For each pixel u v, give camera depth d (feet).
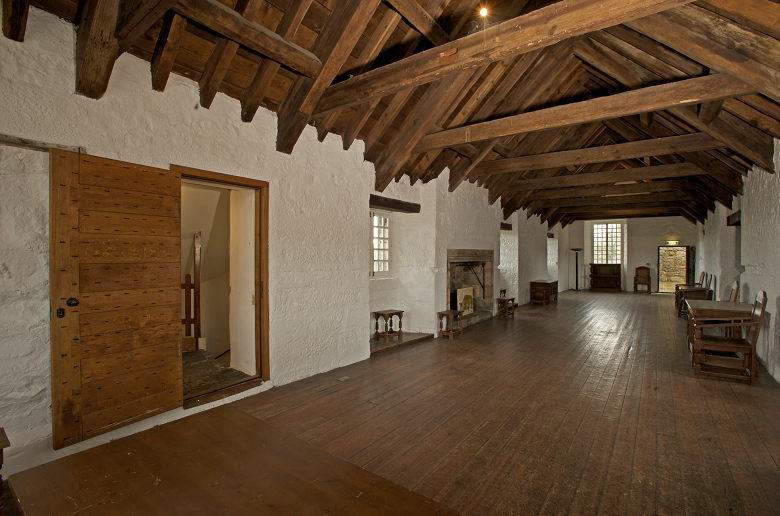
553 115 13.23
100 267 8.55
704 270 34.22
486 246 26.78
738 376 13.39
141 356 9.30
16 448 7.54
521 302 33.86
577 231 51.21
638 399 11.82
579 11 7.89
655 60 13.17
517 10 13.56
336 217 14.79
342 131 14.94
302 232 13.43
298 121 11.82
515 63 16.94
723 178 19.94
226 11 8.16
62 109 7.97
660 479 7.60
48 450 7.94
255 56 10.43
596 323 25.26
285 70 11.35
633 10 7.32
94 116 8.44
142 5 7.06
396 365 15.43
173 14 8.29
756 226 16.80
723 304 15.76
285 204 12.84
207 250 17.97
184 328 17.57
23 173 7.58
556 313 29.60
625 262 48.65
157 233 9.57
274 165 12.44
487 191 26.91
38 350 7.82
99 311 8.55
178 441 5.28
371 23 11.62
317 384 13.07
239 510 3.81
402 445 8.95
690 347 17.70
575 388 12.80
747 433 9.55
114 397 8.81
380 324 20.36
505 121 14.07
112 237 8.75
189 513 3.77
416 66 10.15
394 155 15.98
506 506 6.78
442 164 20.49
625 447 8.87
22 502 3.95
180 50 9.51
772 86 8.74
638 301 37.27
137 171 9.16
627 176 23.65
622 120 23.25
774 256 14.34
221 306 20.04
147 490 4.16
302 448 5.10
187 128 10.16
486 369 14.89
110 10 7.43
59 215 7.91
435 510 3.84
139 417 9.26
